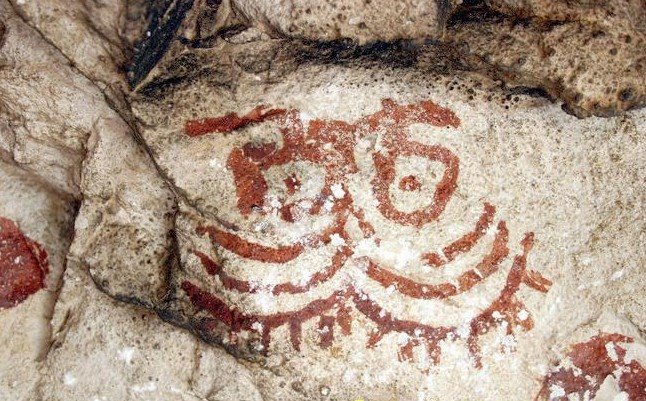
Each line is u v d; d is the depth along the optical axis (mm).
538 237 569
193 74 575
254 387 561
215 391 570
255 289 548
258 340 545
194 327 566
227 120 567
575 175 577
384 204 553
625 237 586
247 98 567
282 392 553
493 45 553
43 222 675
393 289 546
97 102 618
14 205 672
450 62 568
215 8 588
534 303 562
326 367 543
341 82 563
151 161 604
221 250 556
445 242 553
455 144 562
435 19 562
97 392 603
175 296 573
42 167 665
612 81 542
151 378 594
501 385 549
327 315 543
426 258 551
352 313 543
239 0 575
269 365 549
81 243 612
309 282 546
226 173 562
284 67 571
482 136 565
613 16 535
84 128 625
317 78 565
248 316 547
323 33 569
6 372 633
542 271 567
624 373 575
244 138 563
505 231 562
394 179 555
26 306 655
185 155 567
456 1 576
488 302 552
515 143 568
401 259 549
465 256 554
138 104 573
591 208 581
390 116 561
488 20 558
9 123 645
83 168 618
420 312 544
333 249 549
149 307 593
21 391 627
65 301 629
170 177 567
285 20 564
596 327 576
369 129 559
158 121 570
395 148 558
